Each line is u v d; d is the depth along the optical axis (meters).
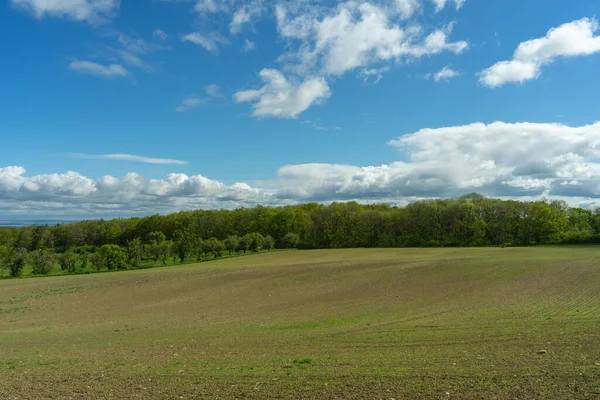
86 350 20.95
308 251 100.00
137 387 12.34
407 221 114.00
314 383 11.67
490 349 15.75
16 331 31.64
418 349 16.69
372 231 118.00
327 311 33.59
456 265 57.03
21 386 13.06
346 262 69.38
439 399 9.85
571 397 9.52
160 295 49.38
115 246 92.56
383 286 46.06
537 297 33.69
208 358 16.83
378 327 23.50
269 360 15.63
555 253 69.12
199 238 106.56
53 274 84.81
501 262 57.59
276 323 28.48
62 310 42.53
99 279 64.25
